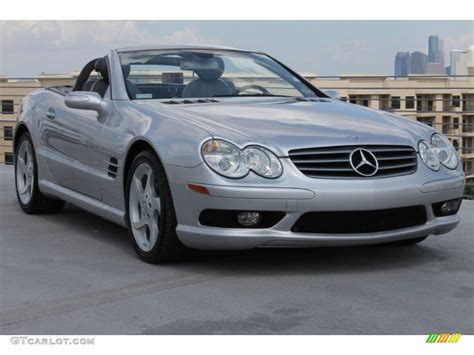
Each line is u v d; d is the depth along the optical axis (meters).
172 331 3.07
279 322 3.18
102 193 4.77
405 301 3.47
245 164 3.77
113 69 4.96
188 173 3.85
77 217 5.75
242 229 3.79
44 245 4.75
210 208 3.79
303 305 3.41
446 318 3.23
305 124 4.12
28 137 5.88
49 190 5.55
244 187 3.72
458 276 3.94
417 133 4.26
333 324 3.15
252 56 5.42
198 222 3.87
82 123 5.00
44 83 10.12
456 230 5.16
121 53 5.14
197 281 3.83
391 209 3.93
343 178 3.82
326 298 3.52
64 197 5.34
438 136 4.35
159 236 4.06
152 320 3.21
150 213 4.18
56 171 5.41
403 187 3.93
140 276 3.94
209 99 4.71
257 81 5.12
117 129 4.53
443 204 4.19
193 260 4.27
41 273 4.02
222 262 4.21
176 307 3.39
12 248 4.67
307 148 3.84
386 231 3.96
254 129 3.98
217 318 3.23
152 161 4.09
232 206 3.74
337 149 3.87
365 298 3.52
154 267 4.13
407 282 3.81
